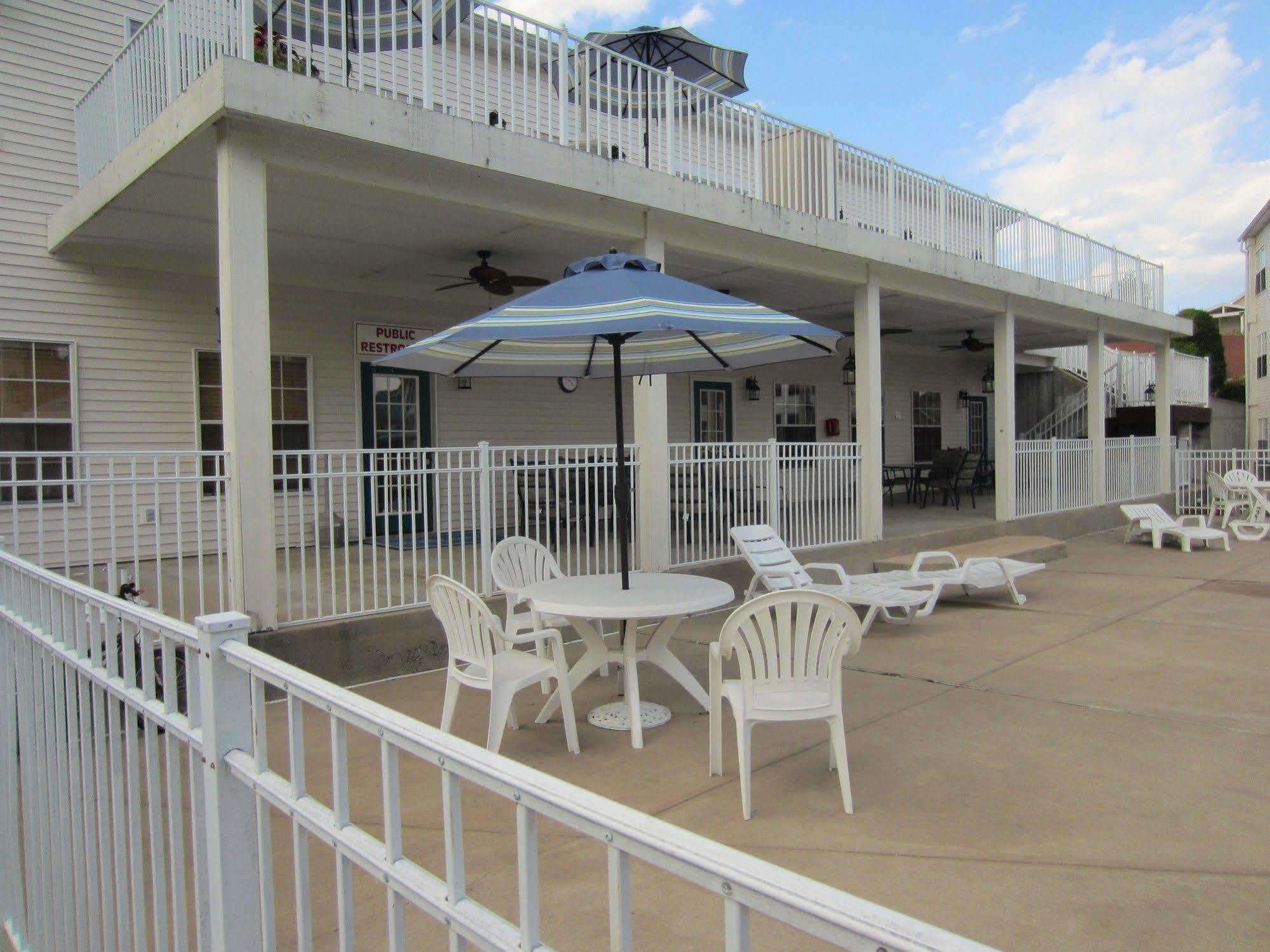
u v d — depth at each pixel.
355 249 8.14
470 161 6.17
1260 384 25.22
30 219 7.92
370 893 3.04
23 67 7.91
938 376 18.03
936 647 6.40
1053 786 3.80
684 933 2.72
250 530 5.33
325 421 9.55
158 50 6.43
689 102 8.34
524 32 6.76
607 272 4.41
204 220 7.05
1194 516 13.18
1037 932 2.68
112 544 4.69
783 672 3.64
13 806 2.96
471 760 1.28
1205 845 3.24
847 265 9.64
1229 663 5.83
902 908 2.83
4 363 7.80
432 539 10.00
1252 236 25.64
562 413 11.59
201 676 1.79
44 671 2.65
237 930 1.79
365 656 5.70
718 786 3.86
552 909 2.87
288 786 1.66
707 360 5.45
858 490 9.86
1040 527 12.59
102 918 2.31
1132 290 15.12
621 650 4.86
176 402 8.62
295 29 6.99
